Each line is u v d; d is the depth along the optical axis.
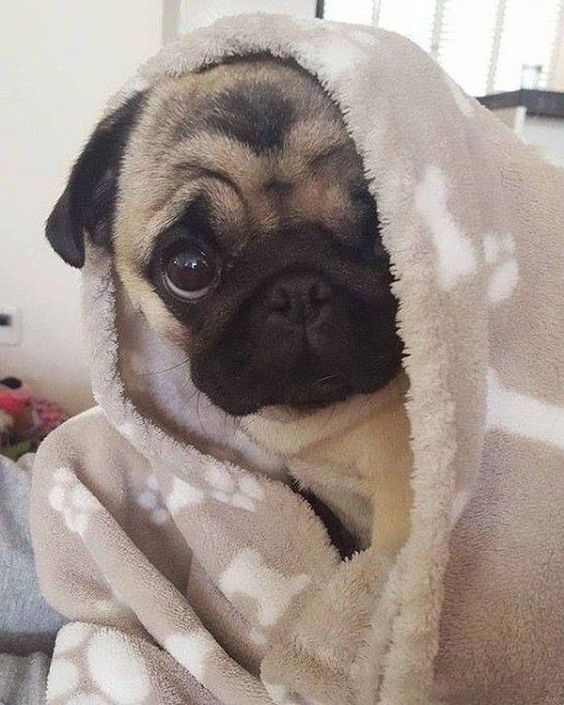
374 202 0.18
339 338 0.18
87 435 0.25
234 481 0.22
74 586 0.23
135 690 0.19
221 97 0.20
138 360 0.24
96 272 0.22
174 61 0.21
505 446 0.16
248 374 0.20
